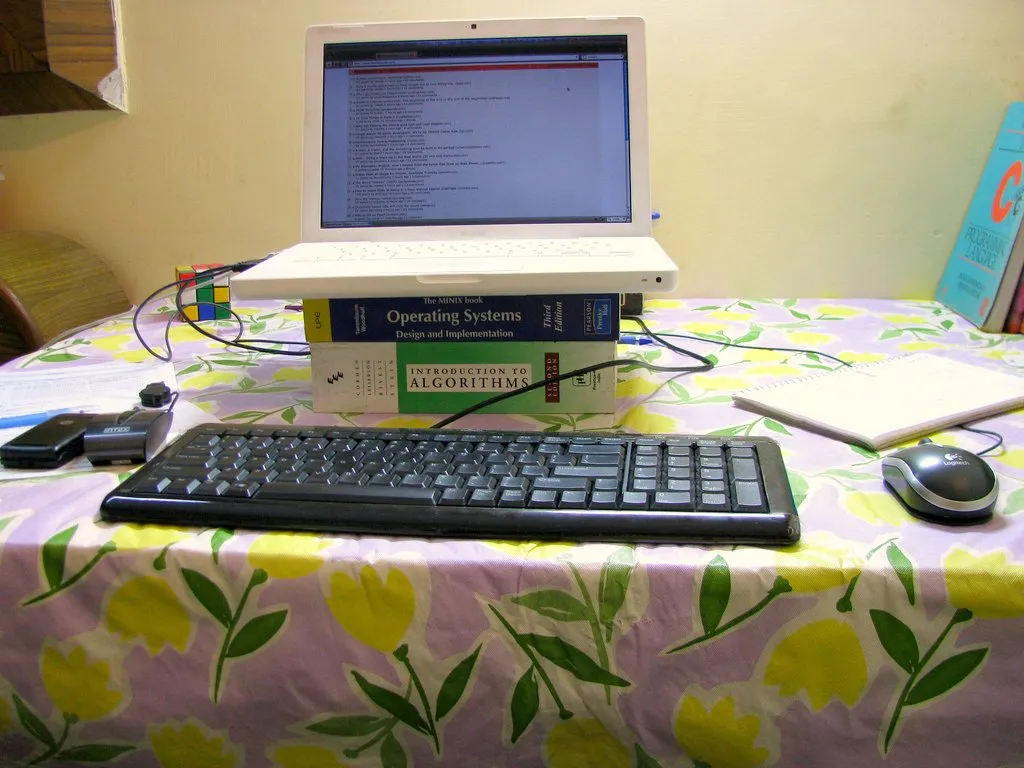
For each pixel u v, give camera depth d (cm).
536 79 79
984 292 101
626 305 107
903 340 96
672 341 96
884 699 49
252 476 56
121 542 51
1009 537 50
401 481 55
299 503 53
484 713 51
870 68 110
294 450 60
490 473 56
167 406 76
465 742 52
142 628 52
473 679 51
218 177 122
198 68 118
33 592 52
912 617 47
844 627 48
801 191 116
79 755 55
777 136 114
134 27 117
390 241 79
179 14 116
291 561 50
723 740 50
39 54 112
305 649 51
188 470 57
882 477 58
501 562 49
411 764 53
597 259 69
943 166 113
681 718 50
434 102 79
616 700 50
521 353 73
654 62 113
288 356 93
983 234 106
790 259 119
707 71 112
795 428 68
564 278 65
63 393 79
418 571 49
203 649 52
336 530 52
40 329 107
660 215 118
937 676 48
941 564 47
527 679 50
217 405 77
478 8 114
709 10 110
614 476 55
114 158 122
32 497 57
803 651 48
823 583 47
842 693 49
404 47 79
